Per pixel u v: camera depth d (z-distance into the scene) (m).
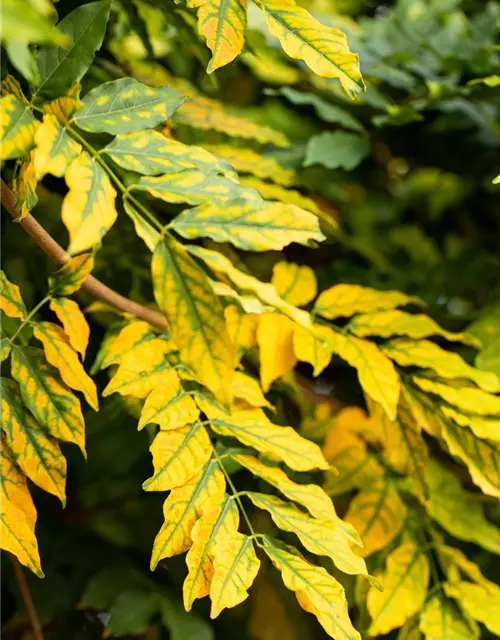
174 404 0.85
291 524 0.83
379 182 1.19
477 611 0.91
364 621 0.93
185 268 0.82
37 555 0.82
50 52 0.80
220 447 0.87
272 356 0.91
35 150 0.81
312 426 0.96
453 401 0.91
